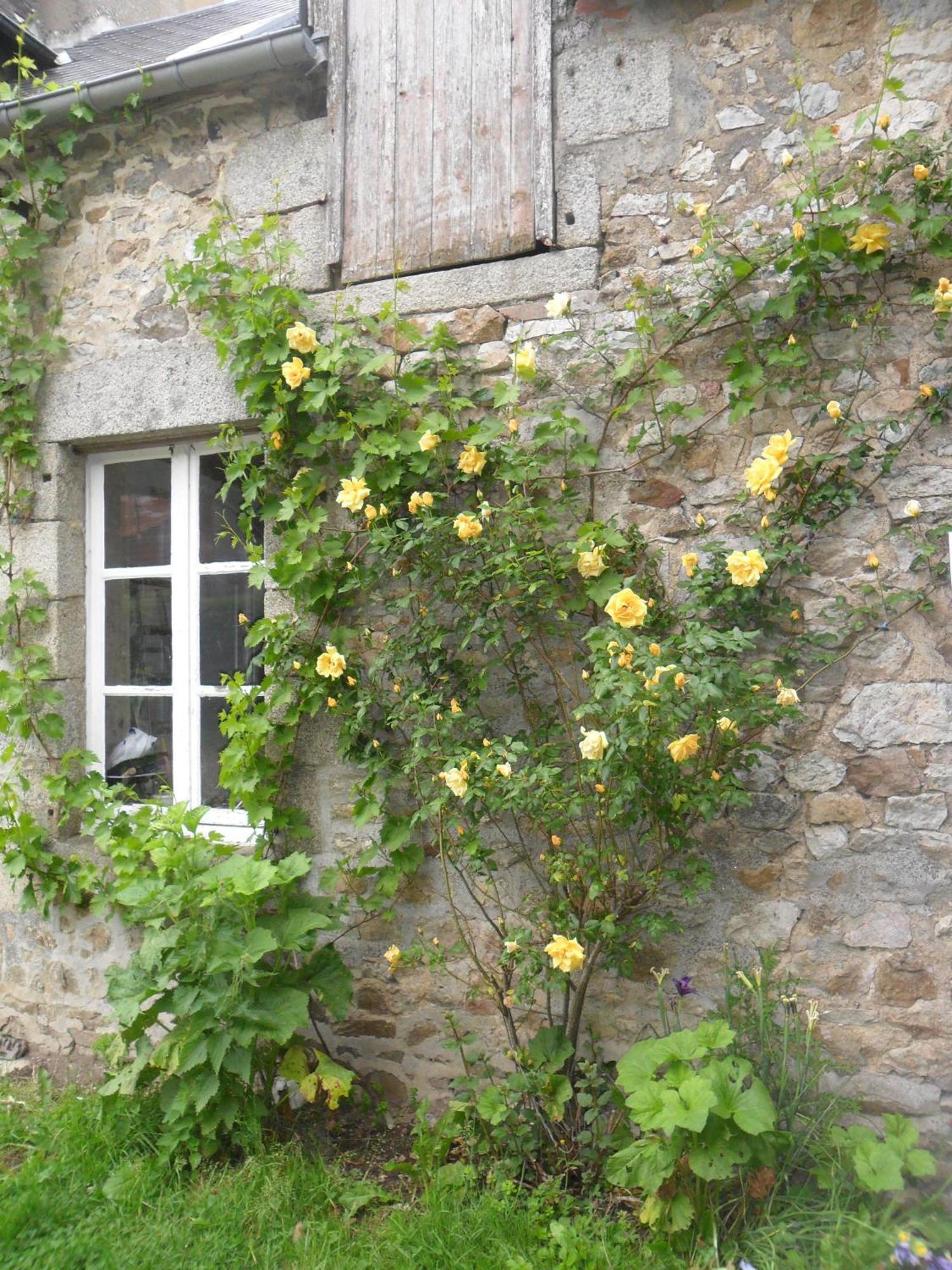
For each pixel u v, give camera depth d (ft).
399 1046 11.71
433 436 10.75
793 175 10.37
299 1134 11.12
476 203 11.68
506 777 9.71
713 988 10.37
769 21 10.50
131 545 14.11
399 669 11.63
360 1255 8.89
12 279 13.74
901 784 9.84
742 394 10.31
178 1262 8.63
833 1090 9.86
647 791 9.58
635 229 10.98
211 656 13.56
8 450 13.79
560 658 10.98
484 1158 10.18
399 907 11.78
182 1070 10.18
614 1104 10.01
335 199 12.34
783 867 10.18
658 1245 8.64
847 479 10.00
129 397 13.28
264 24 13.97
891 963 9.82
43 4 18.15
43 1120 11.36
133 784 13.91
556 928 10.39
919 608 9.74
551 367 11.20
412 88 12.05
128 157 13.58
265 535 12.54
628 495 10.87
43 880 13.46
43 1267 8.50
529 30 11.46
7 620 13.71
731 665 9.10
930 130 9.95
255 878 10.35
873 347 10.03
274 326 12.04
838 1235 8.14
